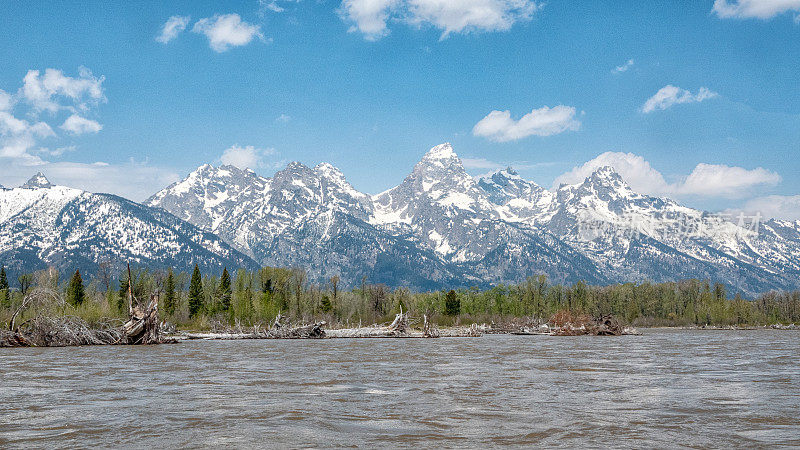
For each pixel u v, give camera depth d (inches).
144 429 753.0
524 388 1188.5
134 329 3275.1
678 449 639.8
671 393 1107.3
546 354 2348.7
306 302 6624.0
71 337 3127.5
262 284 6712.6
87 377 1425.9
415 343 3489.2
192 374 1498.5
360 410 903.7
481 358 2108.8
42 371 1592.0
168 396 1069.8
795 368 1670.8
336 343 3503.9
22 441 685.9
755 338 4269.2
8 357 2185.0
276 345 3240.7
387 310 7283.5
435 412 884.6
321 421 808.3
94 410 904.9
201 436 709.9
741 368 1672.0
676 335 5078.7
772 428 758.5
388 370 1610.5
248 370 1615.4
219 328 5280.5
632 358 2094.0
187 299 6510.8
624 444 664.4
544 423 792.9
